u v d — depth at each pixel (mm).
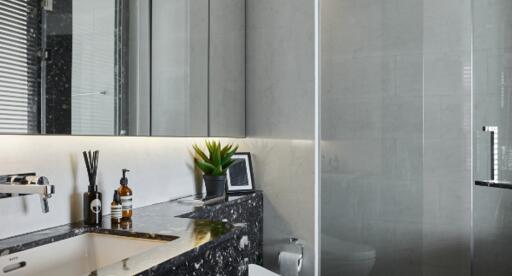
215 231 1453
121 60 1626
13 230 1363
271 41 2658
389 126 2396
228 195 2428
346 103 2500
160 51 1856
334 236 2514
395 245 2377
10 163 1361
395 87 2387
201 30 2199
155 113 1813
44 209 1330
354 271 2465
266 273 2242
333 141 2523
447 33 2264
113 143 1811
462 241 2227
